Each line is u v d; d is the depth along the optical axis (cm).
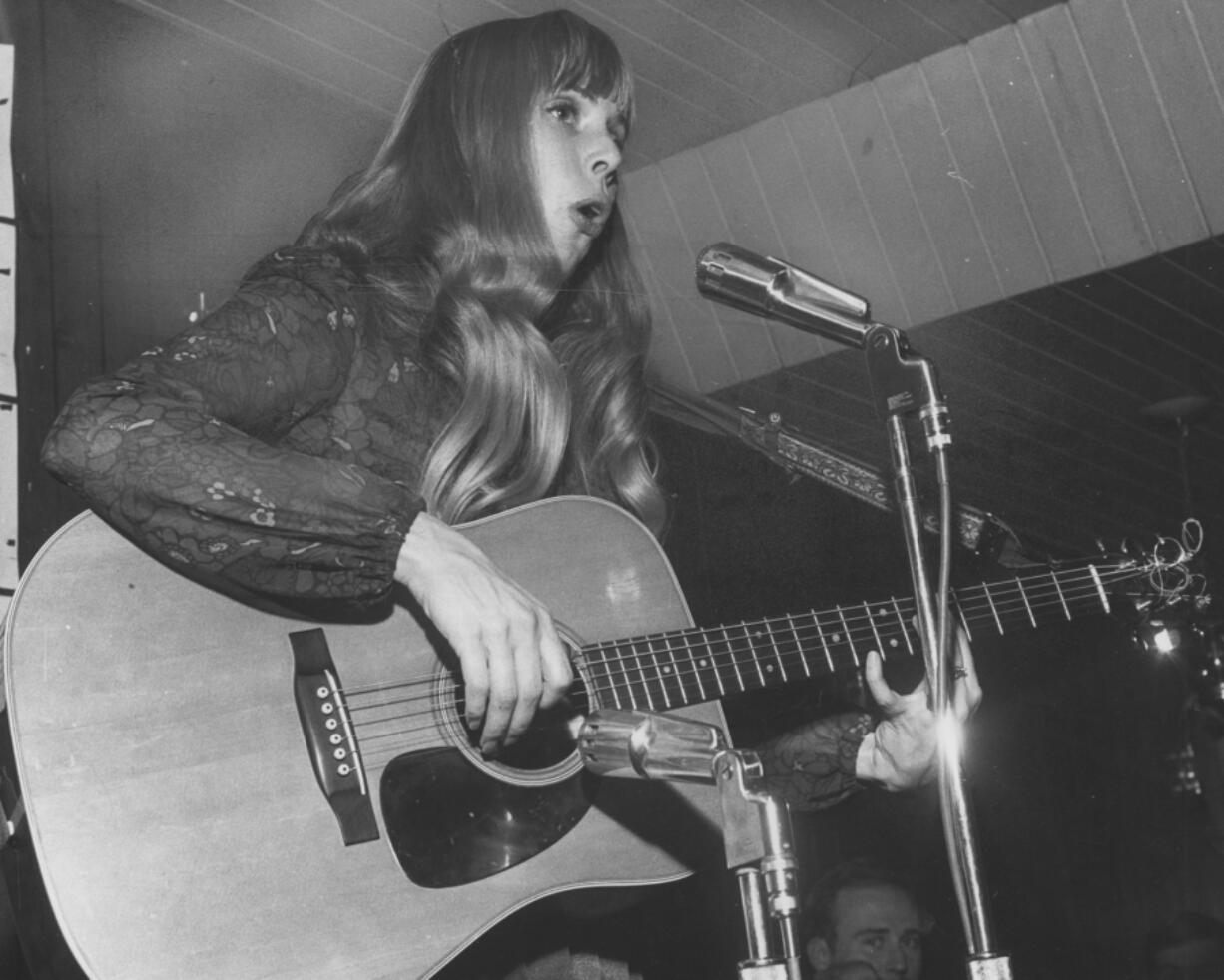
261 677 149
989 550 213
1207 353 347
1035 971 345
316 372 161
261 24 274
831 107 346
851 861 297
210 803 142
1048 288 346
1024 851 347
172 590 148
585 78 193
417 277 180
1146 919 344
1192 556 204
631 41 319
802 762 194
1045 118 335
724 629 178
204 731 145
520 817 158
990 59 334
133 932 136
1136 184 335
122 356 259
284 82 282
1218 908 340
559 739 164
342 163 288
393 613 156
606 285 203
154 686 144
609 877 159
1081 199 339
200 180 273
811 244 357
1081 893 346
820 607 296
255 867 142
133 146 267
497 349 175
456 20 284
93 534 147
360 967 143
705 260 177
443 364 174
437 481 168
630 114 200
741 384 354
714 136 352
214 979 137
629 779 164
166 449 140
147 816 140
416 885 148
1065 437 354
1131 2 321
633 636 175
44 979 142
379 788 150
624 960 170
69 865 136
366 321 171
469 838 154
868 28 324
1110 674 323
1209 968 325
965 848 149
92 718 141
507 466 179
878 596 296
